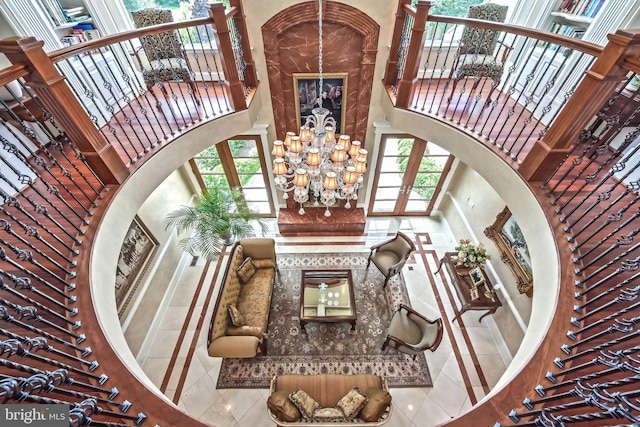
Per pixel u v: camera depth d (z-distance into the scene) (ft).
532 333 6.55
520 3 13.02
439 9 14.65
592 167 9.55
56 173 9.16
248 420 11.25
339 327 14.19
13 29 9.57
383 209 20.63
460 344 13.56
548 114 11.69
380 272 16.84
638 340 5.70
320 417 9.50
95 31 12.99
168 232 16.02
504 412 5.13
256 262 15.37
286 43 13.21
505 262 13.21
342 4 12.06
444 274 16.65
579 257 6.84
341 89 14.79
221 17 9.85
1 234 7.38
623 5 9.21
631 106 9.09
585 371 5.44
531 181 8.69
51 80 6.62
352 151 9.62
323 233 19.27
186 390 12.07
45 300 6.20
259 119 15.78
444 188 18.72
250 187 19.49
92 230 7.42
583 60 10.61
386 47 13.35
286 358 13.06
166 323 14.47
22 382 3.18
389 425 11.07
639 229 5.77
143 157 9.53
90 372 5.38
